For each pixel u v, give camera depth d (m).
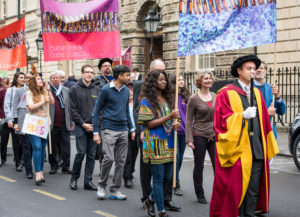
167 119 5.39
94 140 6.80
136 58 22.25
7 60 10.39
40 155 7.97
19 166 9.59
